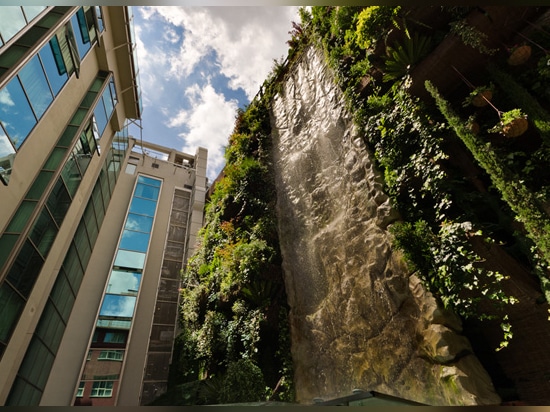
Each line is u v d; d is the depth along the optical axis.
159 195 24.80
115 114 15.06
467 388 3.84
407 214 5.75
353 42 8.41
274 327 7.89
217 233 12.59
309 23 12.28
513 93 4.47
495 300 4.15
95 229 14.73
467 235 4.52
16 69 6.73
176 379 11.55
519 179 4.20
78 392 14.93
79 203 11.36
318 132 9.57
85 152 11.55
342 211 7.42
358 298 6.11
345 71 8.69
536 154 4.15
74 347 16.05
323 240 7.68
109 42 13.07
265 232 9.69
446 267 4.56
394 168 6.19
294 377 6.84
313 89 10.79
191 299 12.46
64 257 10.71
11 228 7.23
